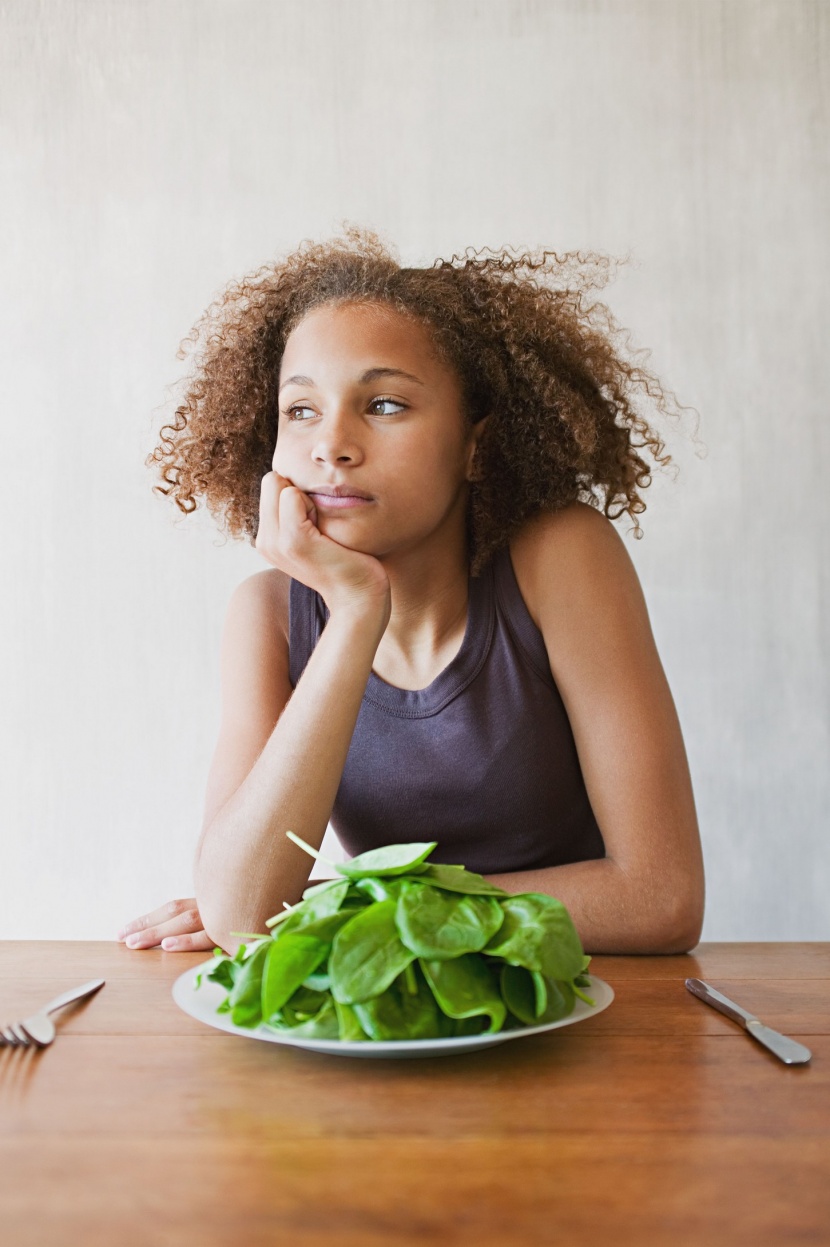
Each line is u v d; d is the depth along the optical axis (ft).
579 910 2.99
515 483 3.78
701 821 7.36
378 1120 1.64
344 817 3.83
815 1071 1.86
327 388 3.35
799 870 7.32
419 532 3.42
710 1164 1.47
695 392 7.43
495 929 1.83
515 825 3.67
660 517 7.42
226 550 7.60
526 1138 1.56
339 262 3.70
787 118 7.51
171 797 7.54
